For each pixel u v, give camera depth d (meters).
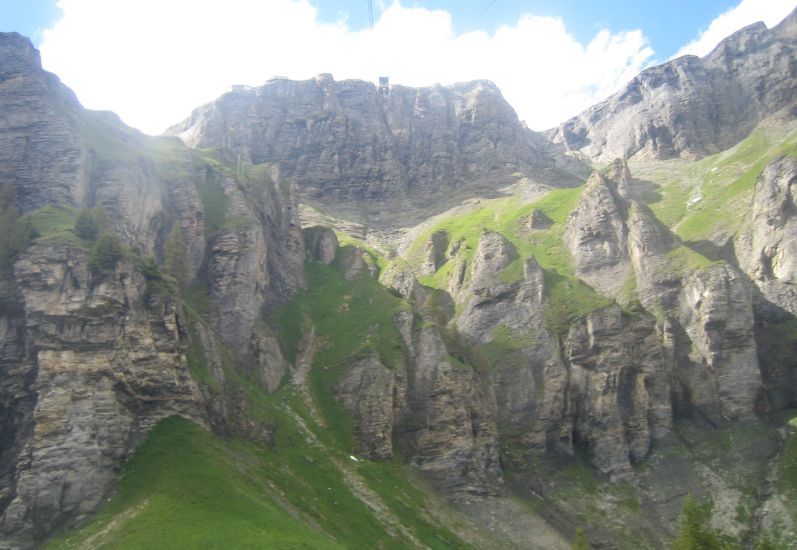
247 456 124.38
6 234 120.31
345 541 110.75
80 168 149.25
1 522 97.81
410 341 172.88
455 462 151.00
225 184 193.25
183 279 164.75
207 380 131.12
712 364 188.62
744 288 196.25
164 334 120.94
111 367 111.81
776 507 152.12
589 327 185.50
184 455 109.81
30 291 111.75
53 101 160.75
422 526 127.94
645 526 151.00
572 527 148.12
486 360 187.62
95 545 92.06
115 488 103.44
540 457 168.88
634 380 180.00
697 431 179.62
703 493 160.00
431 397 161.12
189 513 97.06
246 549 89.38
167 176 181.25
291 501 117.12
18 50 160.25
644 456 171.50
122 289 117.50
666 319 198.12
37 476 100.69
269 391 157.38
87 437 105.12
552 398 177.00
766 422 180.38
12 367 110.25
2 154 146.38
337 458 140.62
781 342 194.38
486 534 134.50
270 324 178.25
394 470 146.50
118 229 148.88
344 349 172.00
